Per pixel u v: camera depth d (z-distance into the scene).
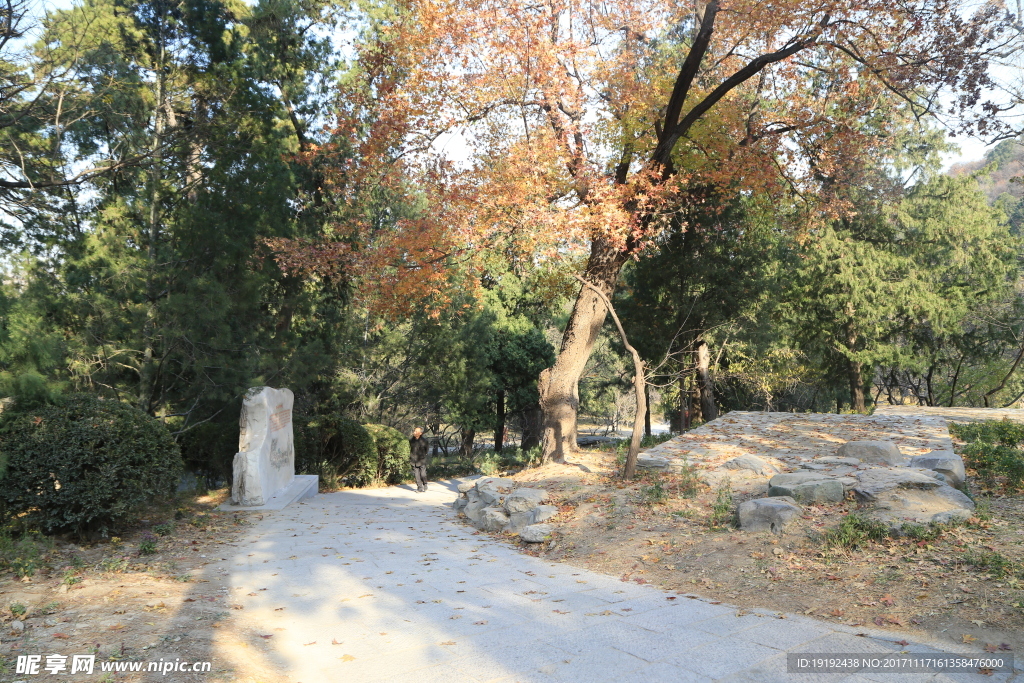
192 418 17.02
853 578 6.76
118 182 15.52
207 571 8.26
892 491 8.60
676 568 7.96
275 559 9.03
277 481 15.55
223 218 14.88
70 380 13.27
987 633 5.23
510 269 22.14
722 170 17.34
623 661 5.08
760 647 5.28
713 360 29.31
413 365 28.06
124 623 5.87
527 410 34.75
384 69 17.28
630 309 25.88
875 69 15.31
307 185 21.12
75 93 12.41
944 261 30.12
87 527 9.65
